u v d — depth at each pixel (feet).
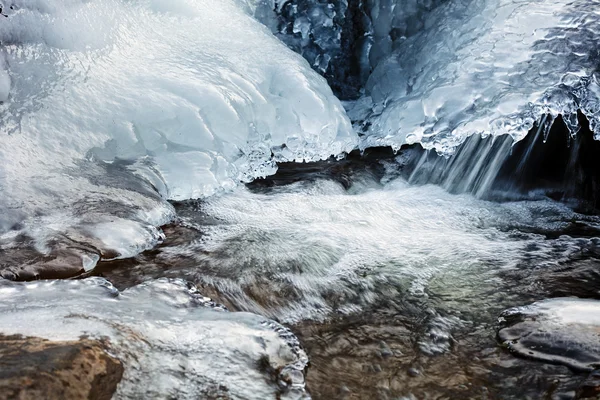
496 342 8.45
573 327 8.39
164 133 12.89
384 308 9.36
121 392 6.24
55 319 7.23
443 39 16.42
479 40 15.33
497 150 14.58
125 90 12.88
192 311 8.25
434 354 8.20
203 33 15.58
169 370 6.71
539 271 10.56
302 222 12.23
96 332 6.94
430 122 14.60
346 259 10.77
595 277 10.34
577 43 14.14
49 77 12.07
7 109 11.33
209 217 12.14
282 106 15.17
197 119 13.11
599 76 13.67
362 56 18.99
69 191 11.05
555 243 11.85
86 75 12.63
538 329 8.45
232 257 10.45
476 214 13.50
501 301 9.57
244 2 17.87
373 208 13.37
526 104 13.52
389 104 16.97
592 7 14.69
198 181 12.94
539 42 14.43
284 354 7.60
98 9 13.52
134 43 14.03
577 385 7.33
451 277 10.33
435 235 12.15
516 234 12.39
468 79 14.61
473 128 13.80
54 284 8.59
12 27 11.66
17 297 8.07
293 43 18.61
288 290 9.64
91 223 10.47
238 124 13.75
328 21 18.58
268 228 11.78
